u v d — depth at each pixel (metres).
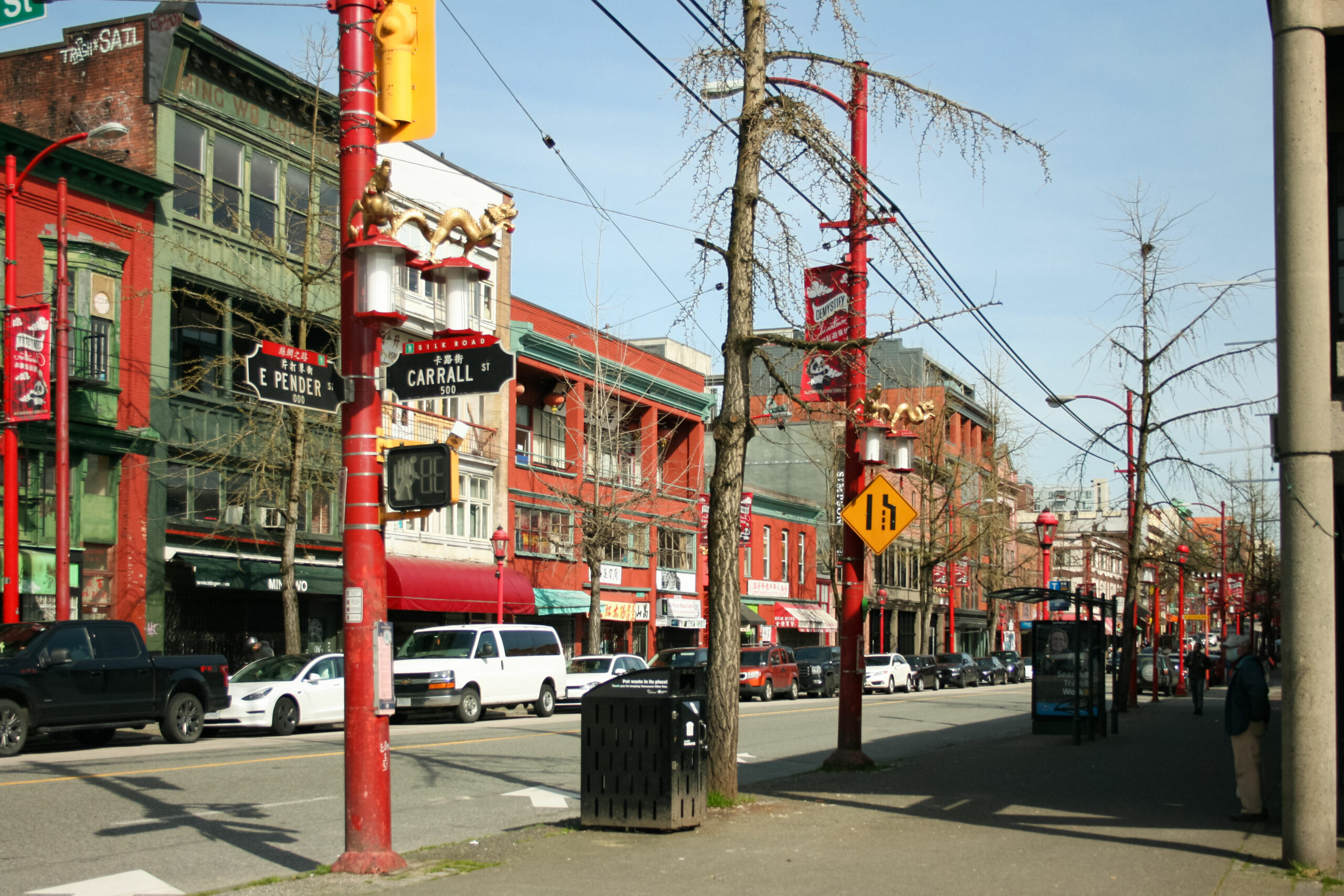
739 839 9.71
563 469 42.56
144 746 19.19
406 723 26.22
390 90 8.42
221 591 28.86
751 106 12.26
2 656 17.23
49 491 24.88
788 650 41.19
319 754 17.58
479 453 37.47
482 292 37.19
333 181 32.44
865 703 36.12
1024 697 42.66
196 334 29.02
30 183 24.88
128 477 26.25
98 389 25.38
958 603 75.12
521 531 39.81
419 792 13.92
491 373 8.16
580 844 9.48
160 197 27.44
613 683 10.34
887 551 62.81
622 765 10.13
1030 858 9.04
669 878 8.15
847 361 13.45
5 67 28.94
